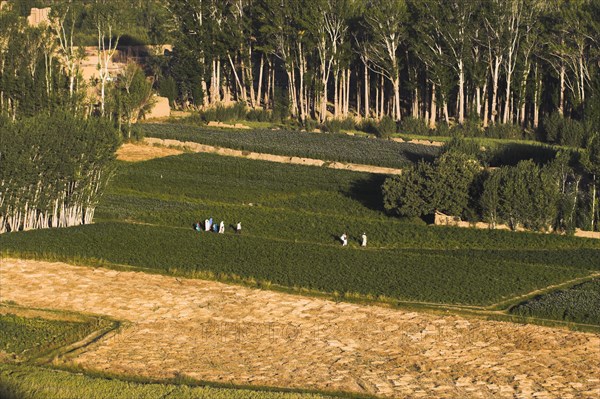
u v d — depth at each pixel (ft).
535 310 453.58
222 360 383.65
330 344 405.59
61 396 335.67
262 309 453.17
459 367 379.96
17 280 491.31
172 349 395.75
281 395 339.57
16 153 586.45
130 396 335.67
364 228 620.08
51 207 606.96
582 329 434.30
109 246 552.41
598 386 361.51
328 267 522.47
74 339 405.59
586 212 622.13
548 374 373.61
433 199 634.43
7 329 414.82
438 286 493.36
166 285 490.08
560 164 645.92
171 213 640.99
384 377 367.66
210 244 562.25
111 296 469.16
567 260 556.92
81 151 606.96
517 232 612.70
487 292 486.79
